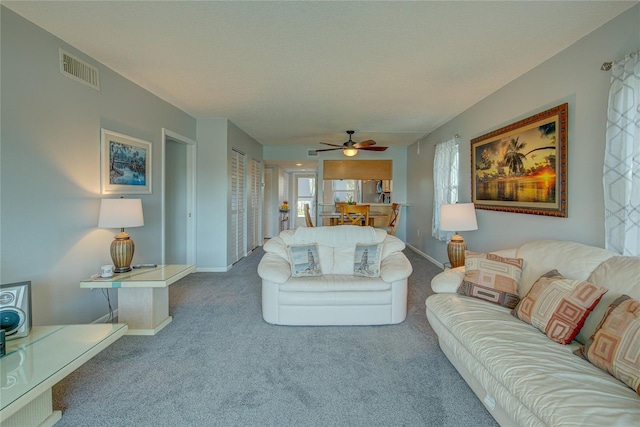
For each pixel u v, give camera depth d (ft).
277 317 9.23
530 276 7.23
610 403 3.80
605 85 7.01
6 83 6.50
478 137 12.43
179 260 15.58
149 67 9.33
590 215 7.41
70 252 8.07
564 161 8.07
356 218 19.65
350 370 6.93
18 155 6.76
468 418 5.43
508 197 10.44
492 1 6.23
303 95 11.86
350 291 9.23
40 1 6.25
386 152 24.31
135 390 6.17
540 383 4.27
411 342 8.23
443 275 8.26
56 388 6.20
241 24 7.07
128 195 10.25
